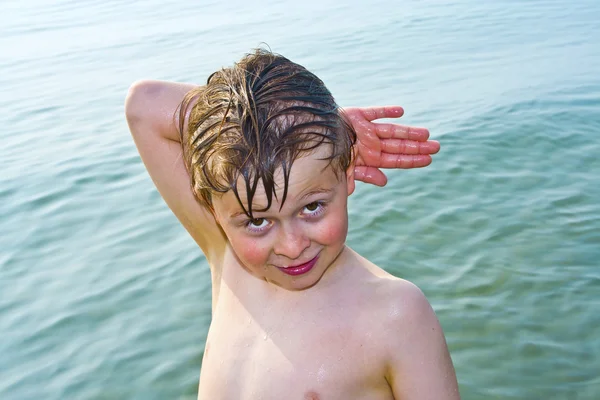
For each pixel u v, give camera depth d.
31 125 6.18
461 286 3.44
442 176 4.52
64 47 9.58
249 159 1.27
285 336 1.60
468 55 7.61
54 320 3.31
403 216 4.07
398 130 1.75
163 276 3.61
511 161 4.70
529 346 3.05
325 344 1.55
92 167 5.04
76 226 4.18
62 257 3.85
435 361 1.48
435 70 7.00
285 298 1.66
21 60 8.99
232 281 1.80
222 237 1.87
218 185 1.34
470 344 3.08
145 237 4.01
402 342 1.48
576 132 5.09
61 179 4.85
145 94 1.85
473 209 4.11
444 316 3.24
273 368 1.58
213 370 1.69
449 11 10.43
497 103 5.78
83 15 12.21
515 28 8.95
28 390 2.88
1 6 13.83
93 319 3.31
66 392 2.86
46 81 7.77
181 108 1.73
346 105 5.95
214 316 1.81
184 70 7.67
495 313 3.25
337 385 1.52
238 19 10.73
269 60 1.46
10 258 3.86
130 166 5.02
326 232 1.36
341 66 7.32
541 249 3.71
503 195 4.26
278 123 1.29
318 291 1.62
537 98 5.87
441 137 5.08
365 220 4.04
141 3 13.16
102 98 6.89
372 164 1.80
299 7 11.48
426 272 3.55
